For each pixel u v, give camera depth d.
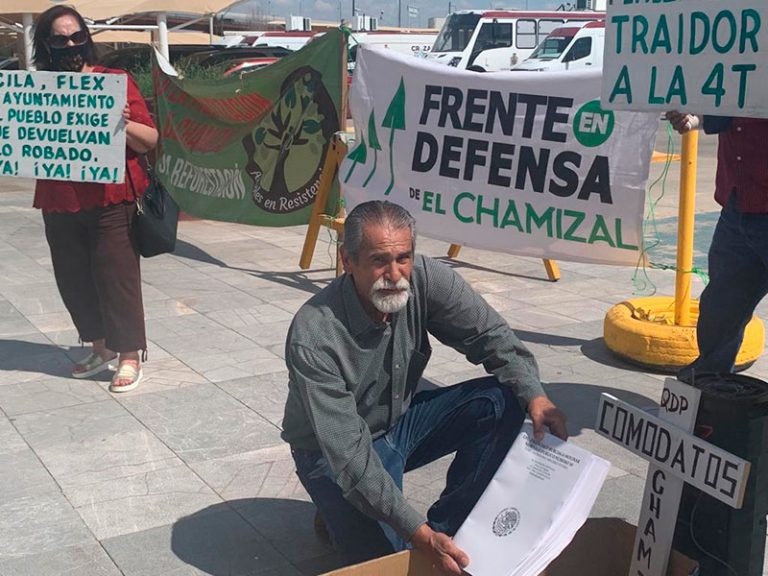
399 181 6.09
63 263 5.02
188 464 4.14
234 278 7.53
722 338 4.16
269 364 5.42
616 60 3.26
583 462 2.79
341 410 2.84
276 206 7.84
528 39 23.53
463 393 3.21
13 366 5.41
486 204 5.68
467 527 2.86
